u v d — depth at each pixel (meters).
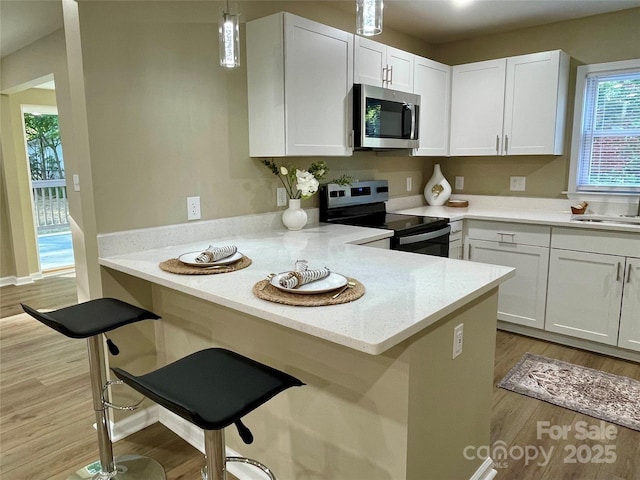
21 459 2.08
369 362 1.44
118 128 2.11
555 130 3.43
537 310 3.34
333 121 2.77
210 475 1.30
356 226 3.04
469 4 3.14
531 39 3.71
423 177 4.36
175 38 2.29
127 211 2.18
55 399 2.60
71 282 5.14
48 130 6.88
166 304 2.23
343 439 1.56
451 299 1.44
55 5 3.09
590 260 3.05
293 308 1.37
